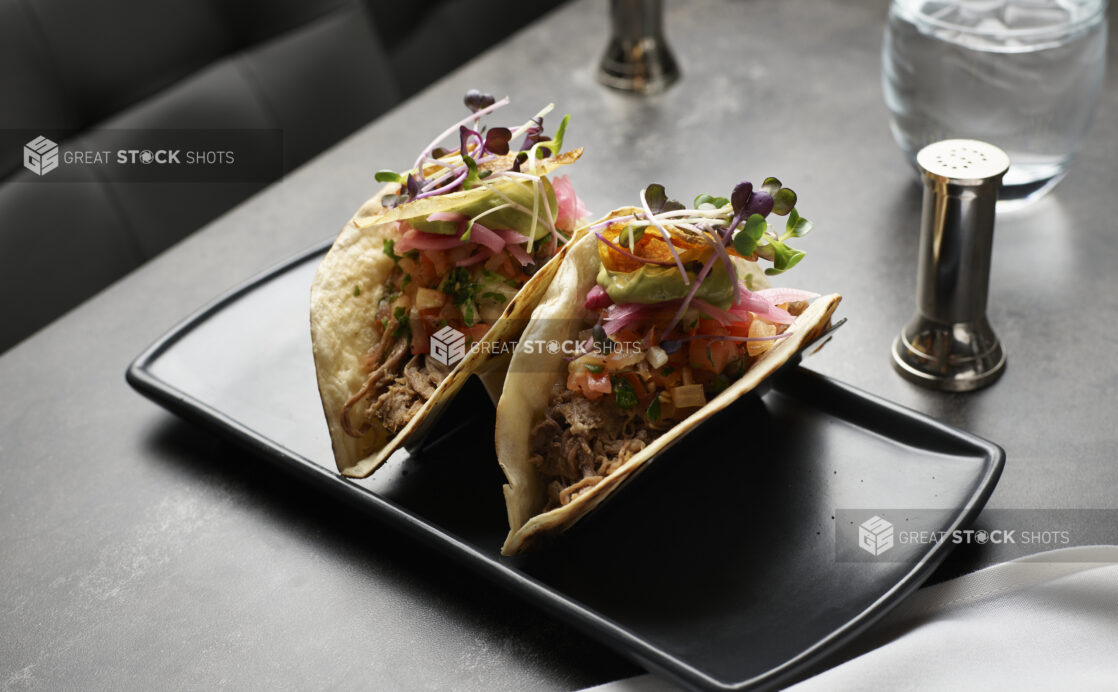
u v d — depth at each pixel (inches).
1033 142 26.5
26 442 24.4
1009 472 22.5
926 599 20.6
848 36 34.6
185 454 23.8
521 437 21.3
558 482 21.5
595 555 20.9
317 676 20.3
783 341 21.6
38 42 31.4
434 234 22.9
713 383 21.5
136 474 23.5
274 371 24.5
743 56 34.1
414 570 21.5
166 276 28.0
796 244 27.5
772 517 21.2
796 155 30.2
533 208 22.6
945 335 24.0
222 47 34.9
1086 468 22.5
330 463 22.8
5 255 31.1
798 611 20.0
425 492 22.1
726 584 20.4
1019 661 19.4
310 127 36.2
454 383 21.5
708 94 32.6
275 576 21.6
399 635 20.7
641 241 21.5
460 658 20.4
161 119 33.5
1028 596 20.3
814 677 19.3
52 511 23.0
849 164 29.8
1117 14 34.5
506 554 20.8
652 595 20.3
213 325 25.5
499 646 20.5
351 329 23.3
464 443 22.9
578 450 21.3
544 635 20.6
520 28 44.2
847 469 21.8
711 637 19.7
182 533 22.4
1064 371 24.2
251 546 22.1
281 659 20.5
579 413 21.5
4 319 31.1
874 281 26.4
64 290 32.0
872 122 31.1
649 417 21.2
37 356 26.2
